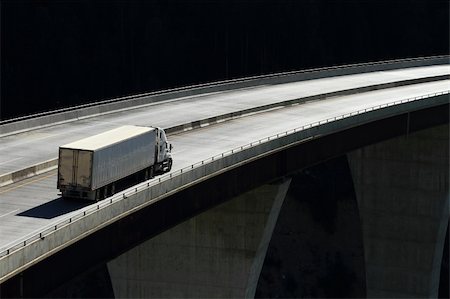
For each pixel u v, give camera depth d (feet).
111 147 172.96
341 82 354.54
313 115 272.72
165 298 247.09
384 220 345.31
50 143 228.22
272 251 445.37
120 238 176.96
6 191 182.19
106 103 276.82
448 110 328.29
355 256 449.89
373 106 284.41
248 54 595.47
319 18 614.75
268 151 222.48
